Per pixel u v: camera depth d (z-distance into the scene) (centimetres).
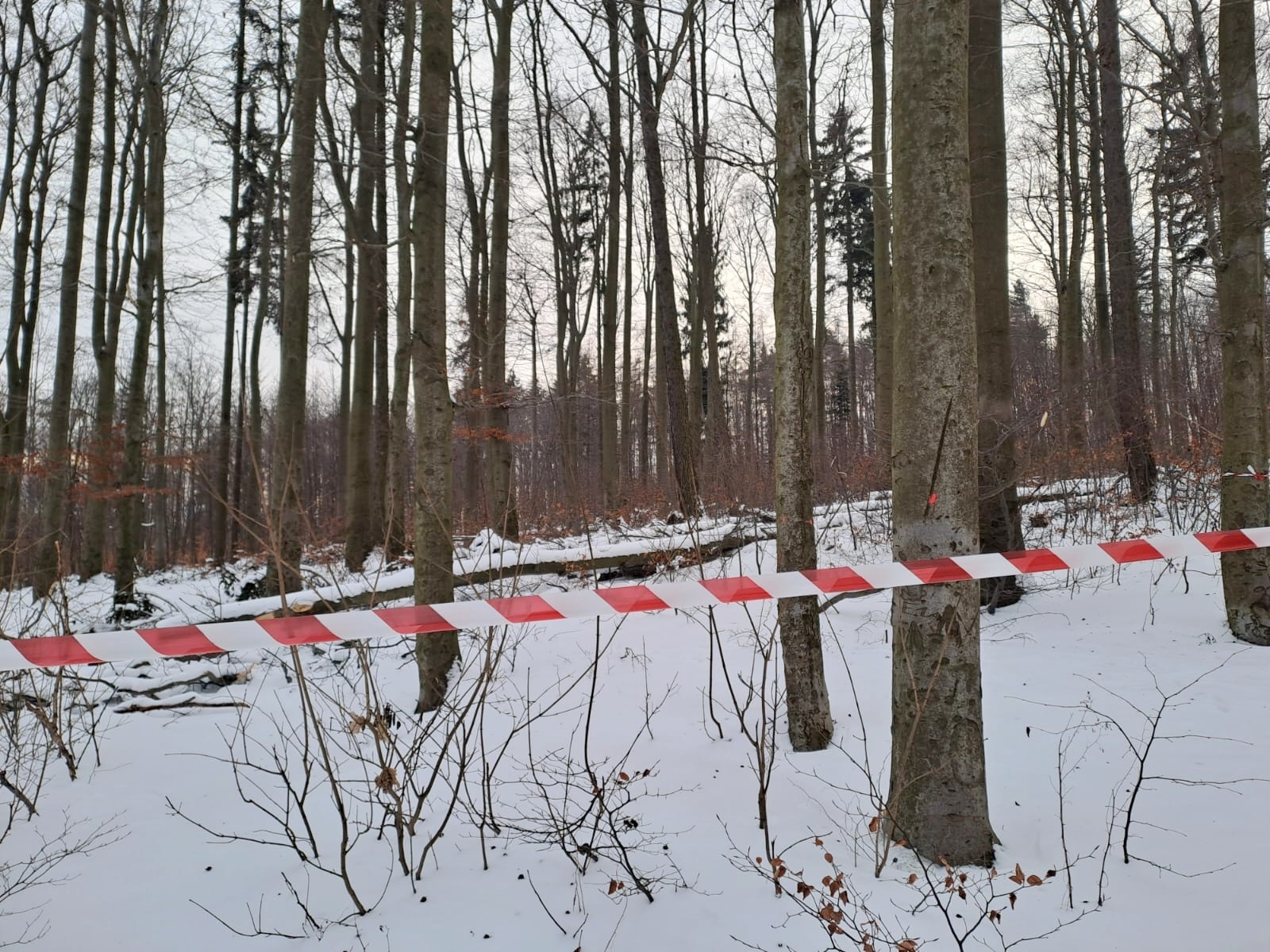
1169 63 646
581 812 363
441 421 578
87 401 2580
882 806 299
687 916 274
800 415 433
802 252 436
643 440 2277
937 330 304
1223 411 571
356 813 382
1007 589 681
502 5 1130
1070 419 1176
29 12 1520
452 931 276
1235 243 568
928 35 304
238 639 277
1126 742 390
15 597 862
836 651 587
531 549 857
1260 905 254
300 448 1032
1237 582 554
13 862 342
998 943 244
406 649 696
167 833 368
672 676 557
